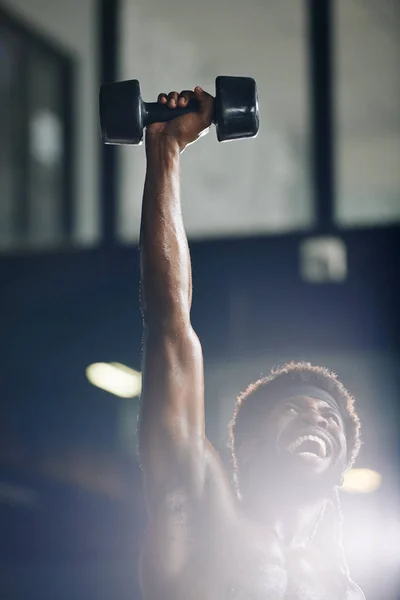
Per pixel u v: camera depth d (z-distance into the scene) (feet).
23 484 33.68
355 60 52.37
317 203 50.42
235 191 53.67
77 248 41.83
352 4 52.49
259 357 38.04
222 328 38.63
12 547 31.63
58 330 40.63
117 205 52.54
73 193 55.01
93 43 55.52
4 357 40.42
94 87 55.42
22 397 39.29
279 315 38.24
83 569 30.89
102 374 39.34
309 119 51.55
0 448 36.70
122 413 38.42
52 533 31.83
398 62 51.96
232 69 54.34
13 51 55.26
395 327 37.19
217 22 54.80
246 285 38.73
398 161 51.39
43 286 41.42
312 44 52.21
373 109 51.88
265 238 38.83
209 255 39.24
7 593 30.60
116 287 41.04
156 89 54.90
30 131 55.47
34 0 55.98
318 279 38.11
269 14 53.47
